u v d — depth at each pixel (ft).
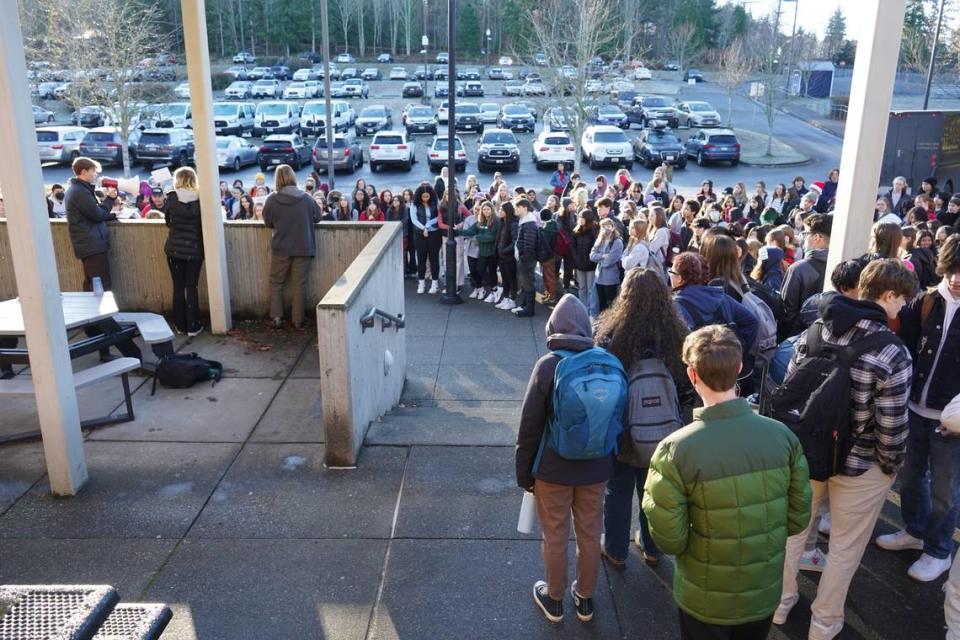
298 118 127.95
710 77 211.61
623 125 133.18
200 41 23.70
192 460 16.92
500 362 28.48
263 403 20.35
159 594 12.39
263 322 27.53
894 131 65.51
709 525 8.40
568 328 10.81
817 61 188.96
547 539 11.39
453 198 36.27
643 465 11.34
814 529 12.91
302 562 13.19
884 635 11.41
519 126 130.41
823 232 17.33
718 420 8.50
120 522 14.46
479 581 12.67
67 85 109.70
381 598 12.27
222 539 13.89
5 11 13.50
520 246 34.19
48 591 6.36
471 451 17.08
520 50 221.25
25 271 14.26
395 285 23.88
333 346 15.76
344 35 270.26
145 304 27.55
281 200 25.86
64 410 15.08
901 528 14.03
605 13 109.19
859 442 10.40
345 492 15.43
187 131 104.73
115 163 101.86
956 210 43.70
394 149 99.71
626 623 11.74
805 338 10.96
